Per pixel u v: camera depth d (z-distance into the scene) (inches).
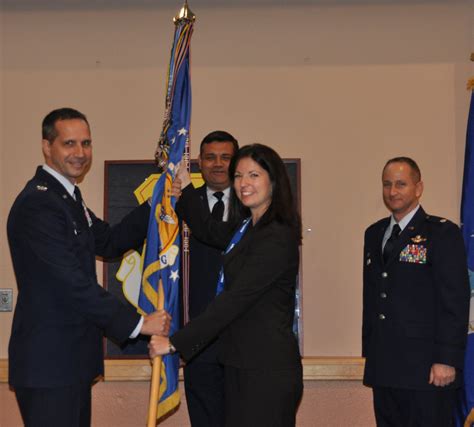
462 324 112.3
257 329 93.7
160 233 113.0
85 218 109.8
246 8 153.2
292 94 151.9
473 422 127.8
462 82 150.7
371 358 120.6
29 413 102.0
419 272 117.3
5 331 151.5
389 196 121.3
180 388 147.2
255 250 95.3
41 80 154.2
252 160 98.0
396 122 150.8
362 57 151.9
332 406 146.5
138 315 105.0
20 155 153.7
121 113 153.3
